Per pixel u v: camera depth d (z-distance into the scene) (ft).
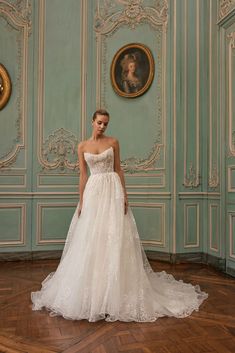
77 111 17.25
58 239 16.85
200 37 16.14
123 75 16.99
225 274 13.74
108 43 17.26
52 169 16.92
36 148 16.79
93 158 10.02
